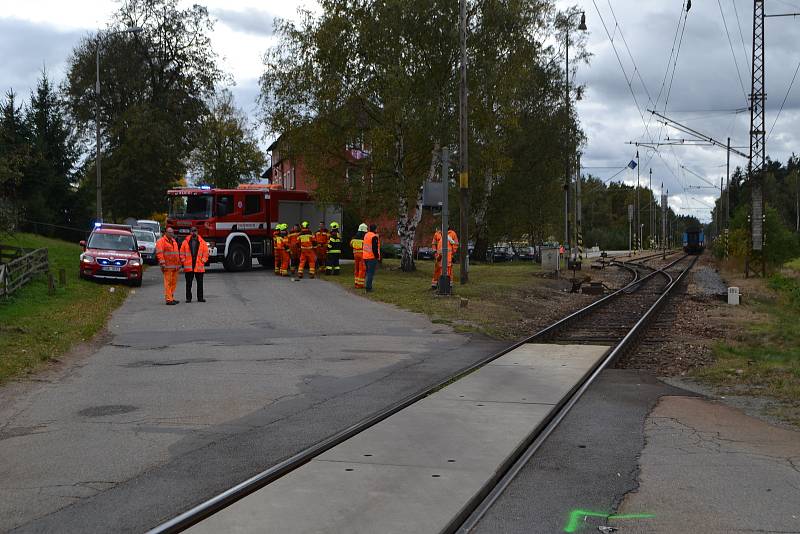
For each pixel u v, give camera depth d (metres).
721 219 84.38
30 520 5.00
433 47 31.42
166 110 53.94
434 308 19.17
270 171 89.69
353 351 12.73
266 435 7.21
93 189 51.91
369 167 32.22
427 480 5.77
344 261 44.00
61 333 14.06
